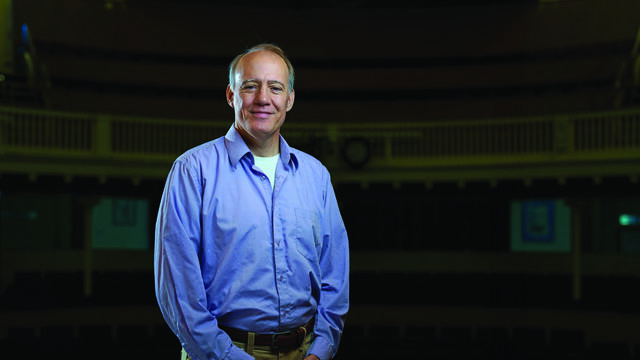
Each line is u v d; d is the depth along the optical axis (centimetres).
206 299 198
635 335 1226
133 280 1563
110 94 1802
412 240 1719
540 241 1653
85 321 1255
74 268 1542
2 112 1085
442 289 1603
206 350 189
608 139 1159
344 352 1417
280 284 200
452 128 1327
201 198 199
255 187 201
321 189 220
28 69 1550
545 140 1302
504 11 1900
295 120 1916
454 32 1944
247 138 208
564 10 1820
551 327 1312
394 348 1429
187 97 1925
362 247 1731
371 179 1351
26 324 1188
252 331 199
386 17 1977
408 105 1897
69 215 1667
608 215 1619
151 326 1345
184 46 1938
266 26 1977
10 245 1605
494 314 1362
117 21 1883
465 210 1706
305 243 206
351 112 1914
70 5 1825
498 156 1276
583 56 1812
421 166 1330
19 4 1764
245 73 201
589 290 1519
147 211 1744
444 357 1396
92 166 1192
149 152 1259
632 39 1714
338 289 221
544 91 1833
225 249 196
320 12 1983
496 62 1934
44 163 1135
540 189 1301
